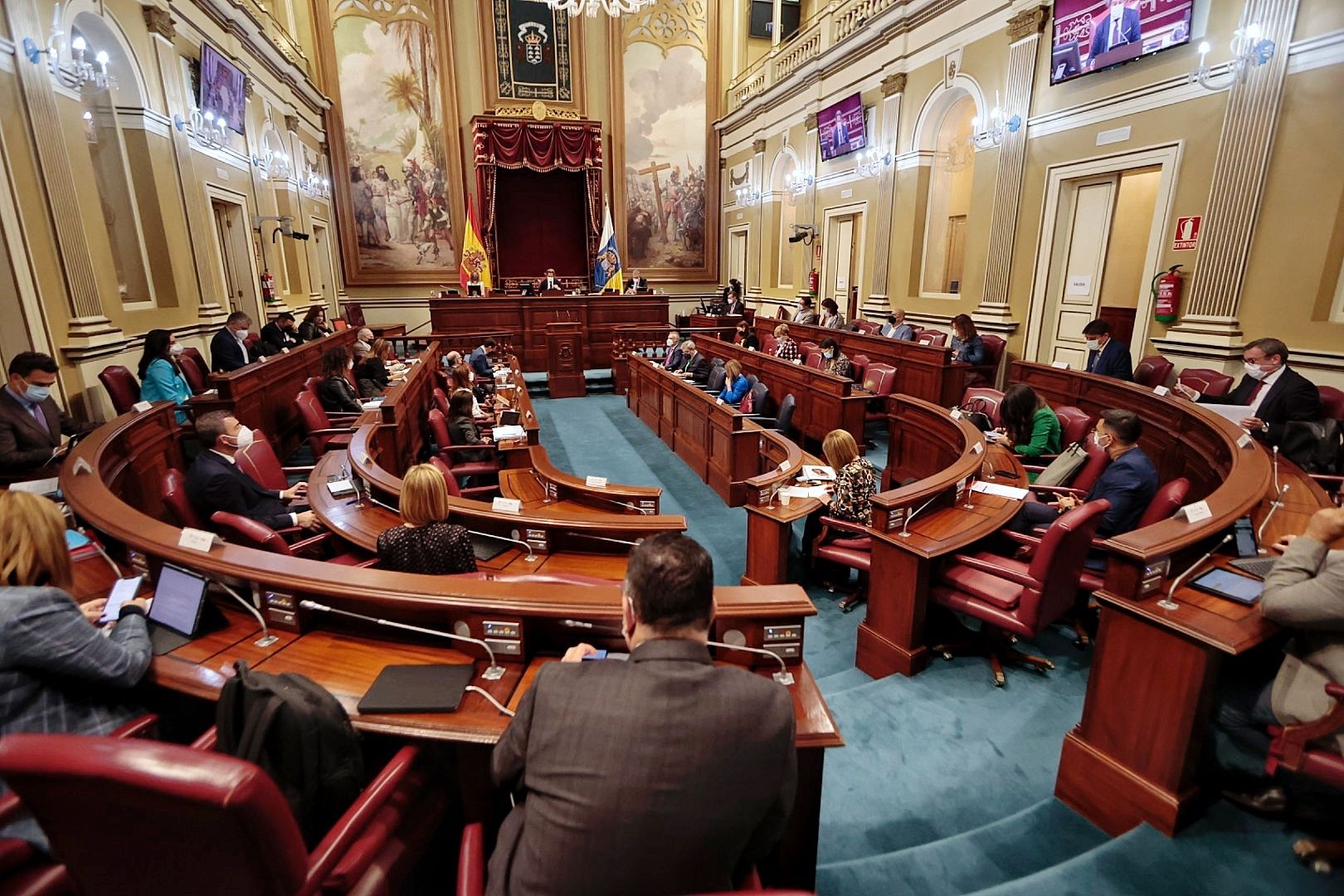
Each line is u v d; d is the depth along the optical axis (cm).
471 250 1412
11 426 403
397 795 152
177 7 764
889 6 965
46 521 165
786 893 97
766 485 386
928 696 291
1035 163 777
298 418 712
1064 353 786
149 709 178
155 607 200
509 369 898
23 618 149
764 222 1441
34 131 533
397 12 1383
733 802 108
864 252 1114
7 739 97
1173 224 633
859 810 230
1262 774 213
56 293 555
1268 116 545
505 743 123
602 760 106
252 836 95
